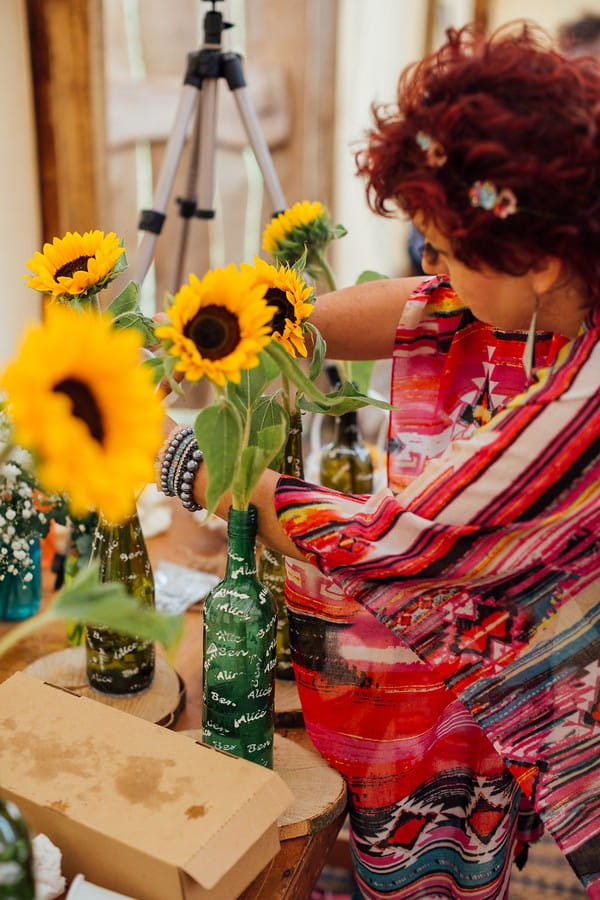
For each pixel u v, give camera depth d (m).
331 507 0.93
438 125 0.79
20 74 2.27
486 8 2.86
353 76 2.92
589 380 0.83
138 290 1.05
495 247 0.80
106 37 2.59
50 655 1.24
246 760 0.94
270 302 0.97
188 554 1.61
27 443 0.55
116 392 0.56
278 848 0.90
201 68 1.86
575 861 0.96
